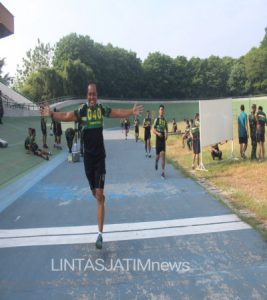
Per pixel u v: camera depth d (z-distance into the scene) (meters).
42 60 104.44
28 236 6.47
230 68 116.81
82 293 4.42
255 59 103.75
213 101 13.23
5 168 13.34
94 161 5.70
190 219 7.11
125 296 4.32
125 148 23.22
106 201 8.80
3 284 4.71
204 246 5.73
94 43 105.62
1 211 8.13
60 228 6.85
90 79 84.44
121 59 105.81
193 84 114.19
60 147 21.72
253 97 77.75
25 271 5.06
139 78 109.12
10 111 39.12
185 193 9.34
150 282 4.63
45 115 5.59
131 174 12.59
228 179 10.76
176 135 31.30
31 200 9.09
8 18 29.28
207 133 12.95
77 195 9.56
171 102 94.06
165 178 11.53
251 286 4.45
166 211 7.74
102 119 5.71
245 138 14.25
